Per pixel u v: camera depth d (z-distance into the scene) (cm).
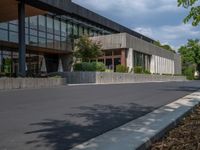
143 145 574
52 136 671
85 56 3691
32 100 1354
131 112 1034
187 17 988
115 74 3609
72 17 4038
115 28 5138
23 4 2322
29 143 611
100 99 1445
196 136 644
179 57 7256
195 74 8244
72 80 3334
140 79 4181
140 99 1464
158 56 5522
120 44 4044
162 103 1302
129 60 4100
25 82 2153
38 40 3378
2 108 1095
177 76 6025
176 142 609
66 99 1420
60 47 3738
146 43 4831
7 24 2906
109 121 856
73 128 757
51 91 1859
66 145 599
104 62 4231
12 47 3159
